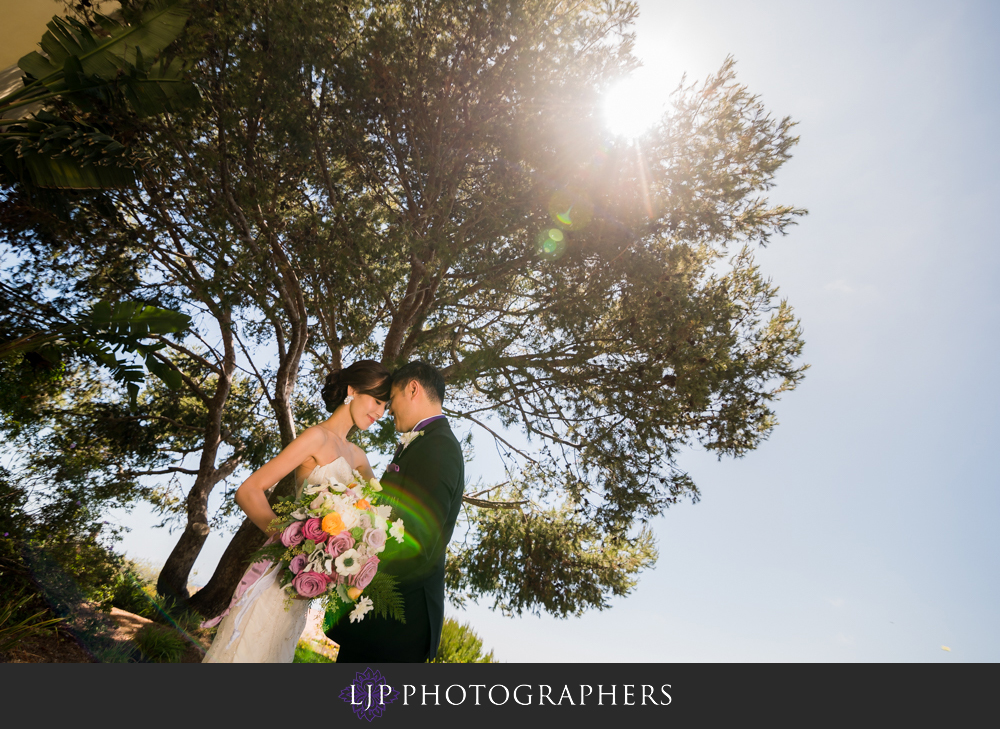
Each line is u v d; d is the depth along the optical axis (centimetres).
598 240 629
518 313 747
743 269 806
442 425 279
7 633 395
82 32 566
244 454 1074
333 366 763
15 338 572
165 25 564
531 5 584
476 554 862
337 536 231
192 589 928
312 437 258
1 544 483
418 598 254
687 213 645
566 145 613
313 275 644
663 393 677
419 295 736
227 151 608
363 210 608
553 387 751
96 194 649
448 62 614
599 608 806
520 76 584
